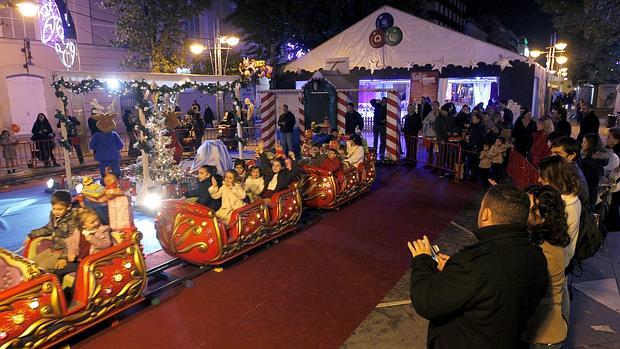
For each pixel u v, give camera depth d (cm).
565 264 320
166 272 602
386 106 1402
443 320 237
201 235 582
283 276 589
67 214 472
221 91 996
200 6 1917
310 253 670
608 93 3697
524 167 877
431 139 1304
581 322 448
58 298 404
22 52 1906
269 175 742
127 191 884
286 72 2059
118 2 1772
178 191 895
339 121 1409
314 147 1091
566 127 1105
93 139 1034
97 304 439
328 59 1873
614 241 664
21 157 1455
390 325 467
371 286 559
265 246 695
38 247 488
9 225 837
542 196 282
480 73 1700
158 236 628
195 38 2648
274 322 474
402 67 1823
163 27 1895
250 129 2041
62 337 420
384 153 1452
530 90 1639
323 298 527
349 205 937
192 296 534
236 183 634
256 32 2347
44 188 1152
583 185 401
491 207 229
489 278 212
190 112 1672
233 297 531
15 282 397
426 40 1772
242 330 459
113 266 454
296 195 741
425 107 1534
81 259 459
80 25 2105
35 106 1969
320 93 1387
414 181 1164
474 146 1151
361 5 2470
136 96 866
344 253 669
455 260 227
